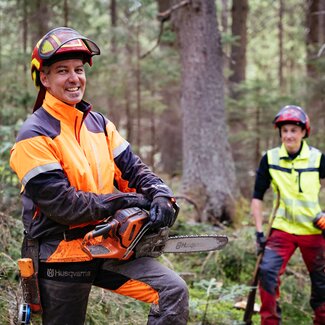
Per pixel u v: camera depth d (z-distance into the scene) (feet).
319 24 35.50
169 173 35.91
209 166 20.97
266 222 20.27
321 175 12.85
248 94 29.14
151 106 32.58
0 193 13.09
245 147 31.94
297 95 29.99
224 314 13.24
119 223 7.06
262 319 12.40
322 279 12.67
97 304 10.55
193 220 19.74
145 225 7.15
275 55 52.80
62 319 7.59
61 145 7.26
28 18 22.85
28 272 7.33
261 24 48.06
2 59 20.98
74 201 6.97
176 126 37.81
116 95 29.45
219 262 16.10
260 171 13.19
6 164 14.35
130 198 7.29
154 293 7.39
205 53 21.08
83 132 7.63
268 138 30.30
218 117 21.33
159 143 41.19
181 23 21.53
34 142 7.12
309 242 12.56
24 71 21.02
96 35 25.66
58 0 22.18
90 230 7.39
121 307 11.00
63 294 7.47
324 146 28.09
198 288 14.97
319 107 29.43
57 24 23.11
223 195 20.86
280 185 12.75
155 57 29.99
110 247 7.17
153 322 7.23
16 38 26.37
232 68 37.11
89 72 24.02
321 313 12.74
